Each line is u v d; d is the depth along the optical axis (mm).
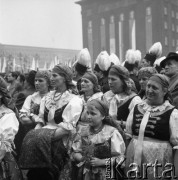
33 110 4320
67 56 20016
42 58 19734
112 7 30891
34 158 3363
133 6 29578
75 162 3455
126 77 3863
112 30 30891
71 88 3760
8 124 3258
